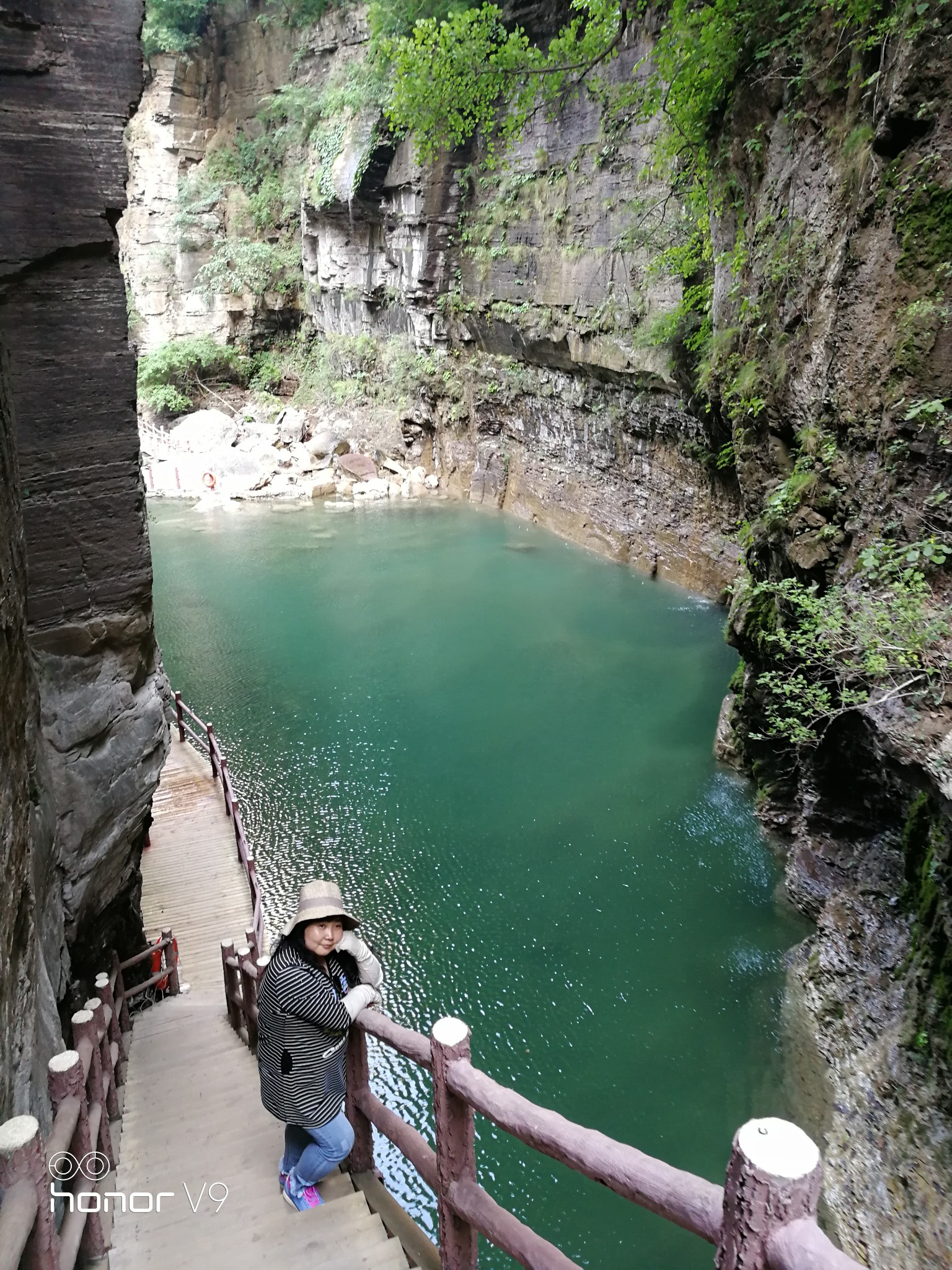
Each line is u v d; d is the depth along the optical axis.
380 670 16.58
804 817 9.59
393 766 13.20
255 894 9.41
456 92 11.52
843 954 8.14
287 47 30.50
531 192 21.44
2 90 5.23
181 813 12.13
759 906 9.74
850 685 6.92
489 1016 8.52
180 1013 7.71
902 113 6.40
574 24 11.25
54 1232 2.40
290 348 34.50
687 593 19.34
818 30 7.95
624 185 17.70
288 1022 3.26
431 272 25.52
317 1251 3.30
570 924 9.72
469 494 28.00
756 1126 1.54
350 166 26.78
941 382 6.17
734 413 10.04
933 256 6.30
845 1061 7.37
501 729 14.12
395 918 9.95
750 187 9.58
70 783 5.98
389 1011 8.66
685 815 11.52
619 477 21.47
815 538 7.75
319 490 28.86
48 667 5.92
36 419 5.70
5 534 4.38
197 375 34.22
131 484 6.09
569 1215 6.55
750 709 10.37
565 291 20.28
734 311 10.10
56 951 5.32
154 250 33.44
